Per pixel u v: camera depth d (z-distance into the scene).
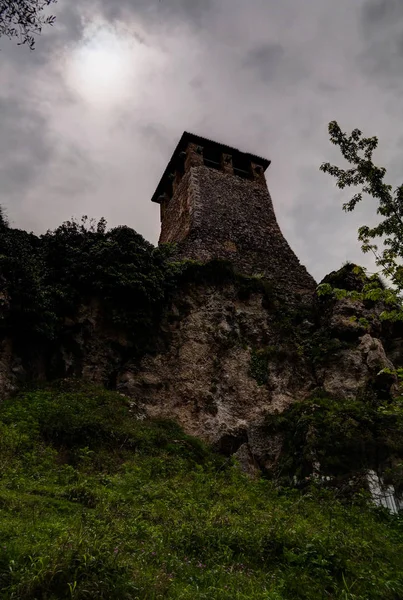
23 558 3.99
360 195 8.48
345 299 16.62
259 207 22.77
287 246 21.50
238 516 6.90
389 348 16.44
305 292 19.16
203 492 8.15
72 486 7.14
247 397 14.36
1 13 5.10
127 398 12.71
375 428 11.76
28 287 12.59
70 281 14.28
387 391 14.35
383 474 10.67
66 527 5.00
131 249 15.16
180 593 4.11
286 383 15.10
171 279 15.80
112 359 13.73
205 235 19.59
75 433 9.90
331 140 8.56
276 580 5.00
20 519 5.16
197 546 5.38
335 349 15.58
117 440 10.27
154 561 4.69
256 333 16.17
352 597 4.88
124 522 5.56
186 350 14.69
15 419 9.87
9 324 12.30
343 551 5.95
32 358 12.76
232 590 4.45
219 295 16.38
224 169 23.98
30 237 14.85
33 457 8.37
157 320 14.96
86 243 15.00
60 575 3.72
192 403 13.62
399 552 6.86
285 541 5.91
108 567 4.00
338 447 11.23
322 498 9.62
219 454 12.55
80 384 12.70
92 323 13.90
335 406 12.84
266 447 12.91
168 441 11.17
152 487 7.86
